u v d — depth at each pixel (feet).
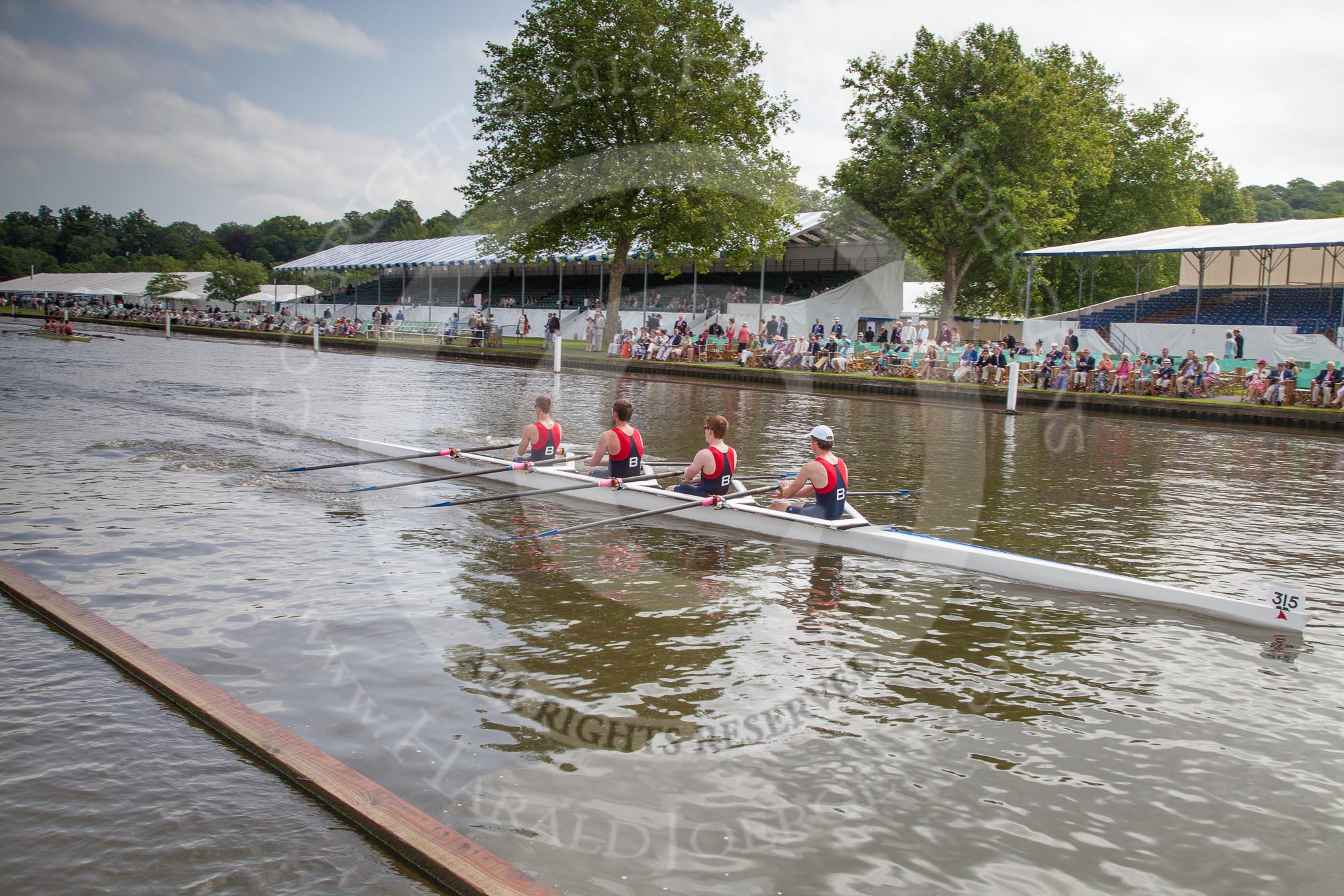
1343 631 24.26
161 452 45.14
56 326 152.76
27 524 30.73
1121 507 39.34
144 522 31.50
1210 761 17.07
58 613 21.95
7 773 15.25
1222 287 128.06
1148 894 13.16
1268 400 81.51
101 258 401.08
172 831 13.79
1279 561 31.07
